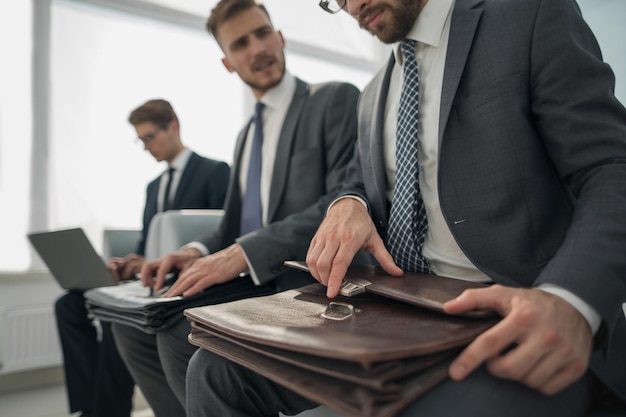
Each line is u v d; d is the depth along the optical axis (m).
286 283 1.00
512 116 0.63
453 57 0.69
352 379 0.35
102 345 1.46
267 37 1.29
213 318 0.51
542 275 0.46
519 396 0.43
